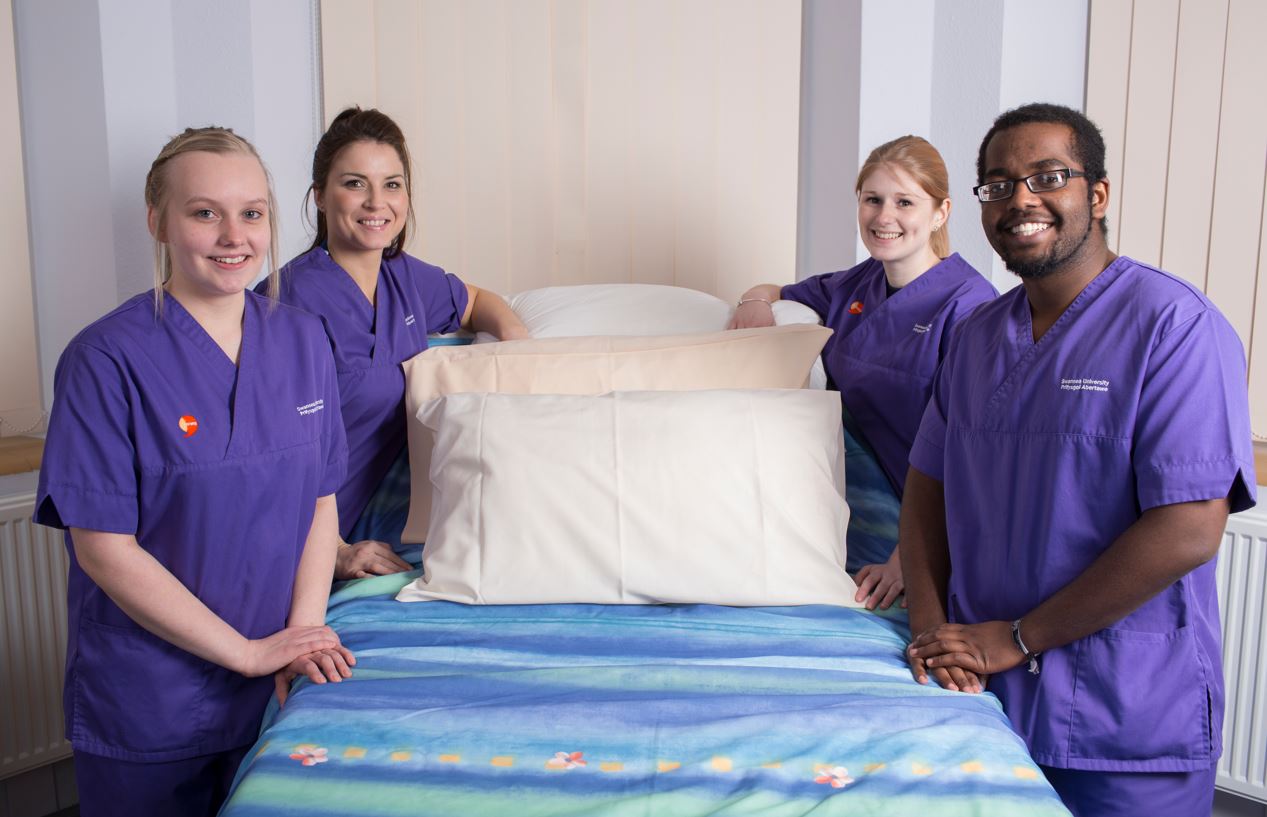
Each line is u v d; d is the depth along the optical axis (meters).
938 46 2.77
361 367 1.97
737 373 2.03
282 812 1.18
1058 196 1.47
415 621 1.67
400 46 2.52
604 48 2.71
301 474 1.64
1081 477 1.48
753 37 2.85
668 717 1.37
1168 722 1.49
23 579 2.30
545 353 2.03
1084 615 1.45
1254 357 2.53
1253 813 2.41
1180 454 1.39
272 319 1.64
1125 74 2.68
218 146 1.50
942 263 2.08
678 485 1.74
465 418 1.83
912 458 1.79
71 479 1.46
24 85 2.31
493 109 2.63
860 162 2.72
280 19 2.39
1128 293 1.48
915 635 1.66
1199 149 2.57
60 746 2.39
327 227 2.02
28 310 2.35
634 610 1.70
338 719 1.37
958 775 1.25
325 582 1.73
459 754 1.29
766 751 1.29
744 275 2.94
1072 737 1.50
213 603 1.59
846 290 2.25
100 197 2.22
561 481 1.75
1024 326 1.58
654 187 2.80
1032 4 2.70
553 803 1.20
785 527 1.74
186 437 1.51
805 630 1.64
